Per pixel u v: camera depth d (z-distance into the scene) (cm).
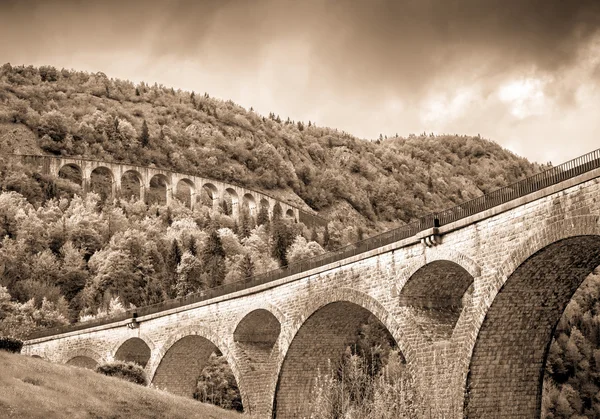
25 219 15388
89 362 9931
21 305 12412
